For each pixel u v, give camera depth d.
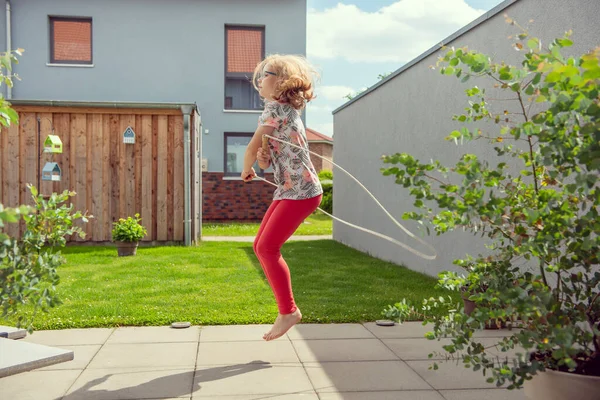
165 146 8.73
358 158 9.24
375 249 8.14
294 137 2.96
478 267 2.31
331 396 2.48
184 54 15.68
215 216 15.68
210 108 15.79
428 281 5.73
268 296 4.73
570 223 1.89
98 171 8.66
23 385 2.60
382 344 3.36
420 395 2.50
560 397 1.96
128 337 3.50
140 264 6.64
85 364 2.93
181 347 3.27
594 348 2.19
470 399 2.45
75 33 15.51
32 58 15.10
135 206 8.73
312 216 17.95
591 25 3.36
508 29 4.46
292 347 3.29
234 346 3.30
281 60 3.05
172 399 2.43
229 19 15.79
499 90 4.51
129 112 8.62
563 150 1.78
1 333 3.33
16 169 8.48
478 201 1.90
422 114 6.36
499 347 3.23
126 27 15.46
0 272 2.02
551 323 1.89
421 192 1.98
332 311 4.18
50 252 2.29
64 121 8.59
